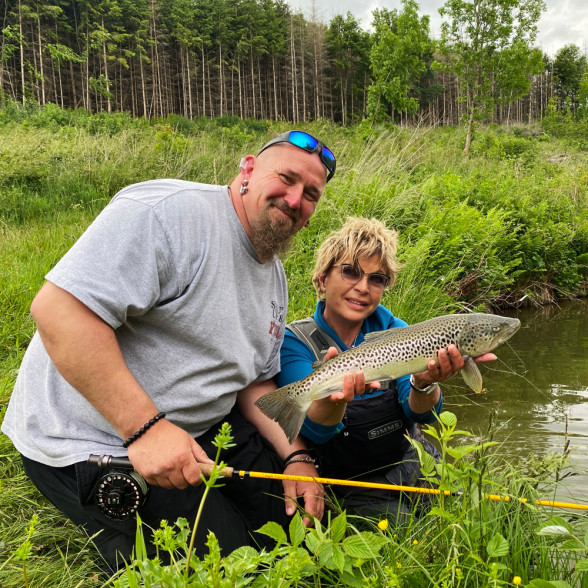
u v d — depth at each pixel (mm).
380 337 2691
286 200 2389
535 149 24734
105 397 2043
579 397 4793
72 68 68438
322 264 3174
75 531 2559
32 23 65438
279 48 81500
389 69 31984
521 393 4910
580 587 2137
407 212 8023
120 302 2068
